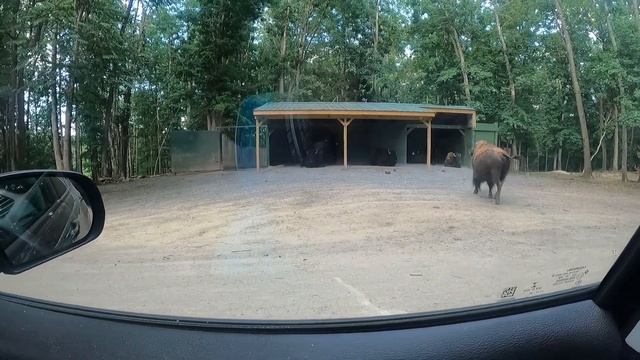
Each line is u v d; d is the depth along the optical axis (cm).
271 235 364
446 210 559
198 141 998
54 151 1029
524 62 899
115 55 1073
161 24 1697
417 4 1139
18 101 1035
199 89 1476
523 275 235
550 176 789
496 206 591
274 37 1836
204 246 295
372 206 564
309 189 575
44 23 992
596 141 754
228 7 1485
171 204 464
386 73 1242
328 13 1387
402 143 1063
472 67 1012
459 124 1075
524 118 932
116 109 1263
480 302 204
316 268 285
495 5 932
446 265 296
